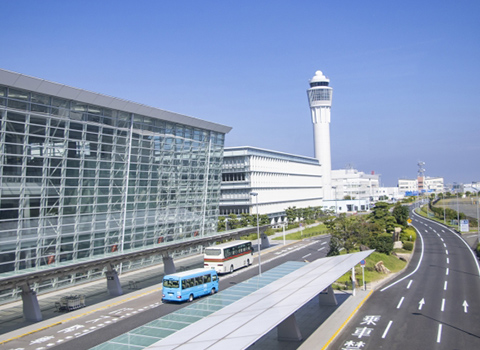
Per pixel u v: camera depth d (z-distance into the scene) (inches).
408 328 1244.5
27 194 1764.3
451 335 1175.0
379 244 2459.4
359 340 1149.7
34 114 1755.7
